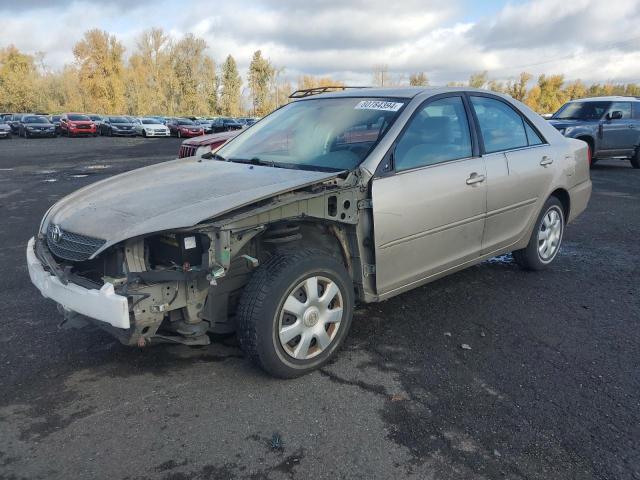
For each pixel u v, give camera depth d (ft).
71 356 11.50
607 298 14.94
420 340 12.26
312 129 13.32
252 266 10.49
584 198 17.95
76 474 7.88
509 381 10.50
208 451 8.38
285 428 8.96
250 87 296.10
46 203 31.50
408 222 11.73
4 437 8.73
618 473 7.93
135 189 11.27
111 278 9.19
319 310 10.59
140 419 9.21
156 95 277.03
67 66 274.57
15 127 134.62
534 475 7.88
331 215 10.50
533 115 16.24
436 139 12.78
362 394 10.01
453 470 7.97
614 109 43.80
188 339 10.11
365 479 7.80
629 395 10.01
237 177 11.26
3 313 13.83
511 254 18.72
